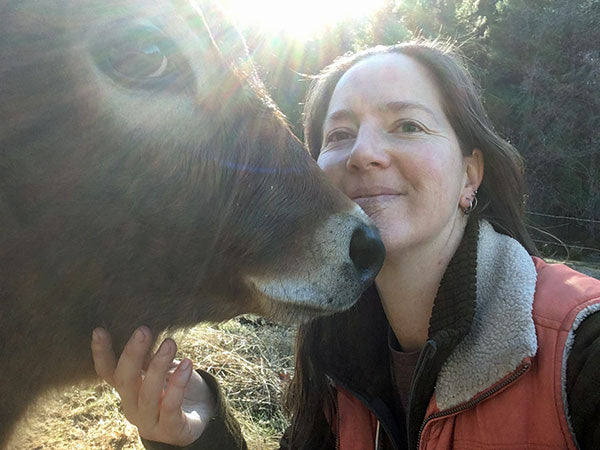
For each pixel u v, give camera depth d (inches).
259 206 14.8
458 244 16.2
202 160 13.9
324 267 14.8
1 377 14.7
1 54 12.4
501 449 12.5
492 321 13.5
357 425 16.5
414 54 16.2
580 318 12.4
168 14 13.1
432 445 14.0
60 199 13.1
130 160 13.2
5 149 12.7
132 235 13.7
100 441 29.6
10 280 13.7
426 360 13.7
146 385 13.7
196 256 14.4
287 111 81.7
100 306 14.4
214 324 16.5
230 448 16.7
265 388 36.8
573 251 118.2
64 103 12.6
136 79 12.8
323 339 17.3
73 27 12.4
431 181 14.9
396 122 15.4
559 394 11.9
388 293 16.4
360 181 15.7
